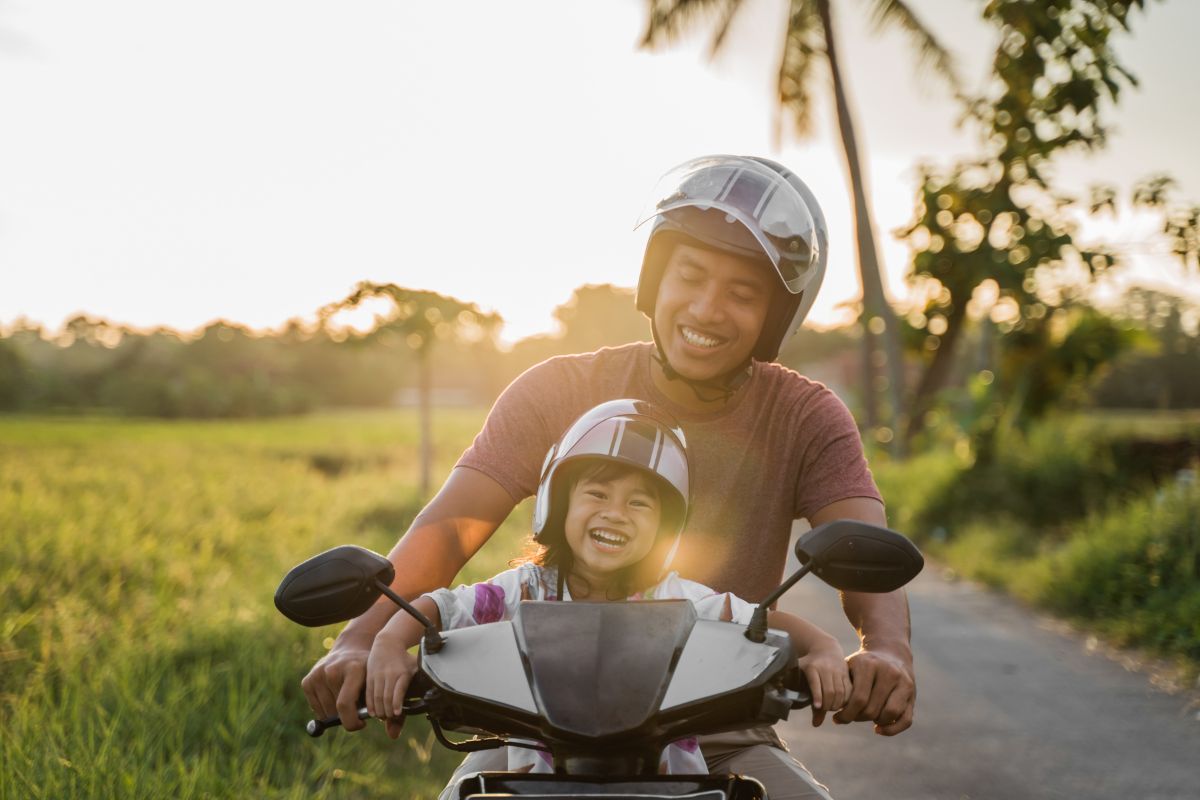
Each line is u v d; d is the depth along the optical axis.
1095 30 9.00
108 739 4.27
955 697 6.27
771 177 2.62
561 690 1.87
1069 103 9.88
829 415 2.73
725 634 2.00
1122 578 8.50
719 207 2.58
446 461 27.05
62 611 6.74
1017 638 7.74
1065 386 16.08
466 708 1.94
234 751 4.65
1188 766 5.08
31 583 7.86
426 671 2.00
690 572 2.68
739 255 2.57
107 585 8.35
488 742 2.29
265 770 4.54
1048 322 15.80
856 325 21.95
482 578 8.43
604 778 1.86
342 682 2.21
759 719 1.96
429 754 4.93
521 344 13.59
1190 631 7.24
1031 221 15.12
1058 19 9.16
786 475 2.72
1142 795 4.75
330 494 16.91
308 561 2.05
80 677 5.48
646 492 2.32
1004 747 5.39
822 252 2.70
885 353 19.83
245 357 66.81
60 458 22.09
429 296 10.98
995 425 14.87
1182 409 34.81
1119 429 15.20
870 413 21.42
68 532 9.73
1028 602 9.08
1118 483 12.32
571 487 2.36
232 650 5.88
